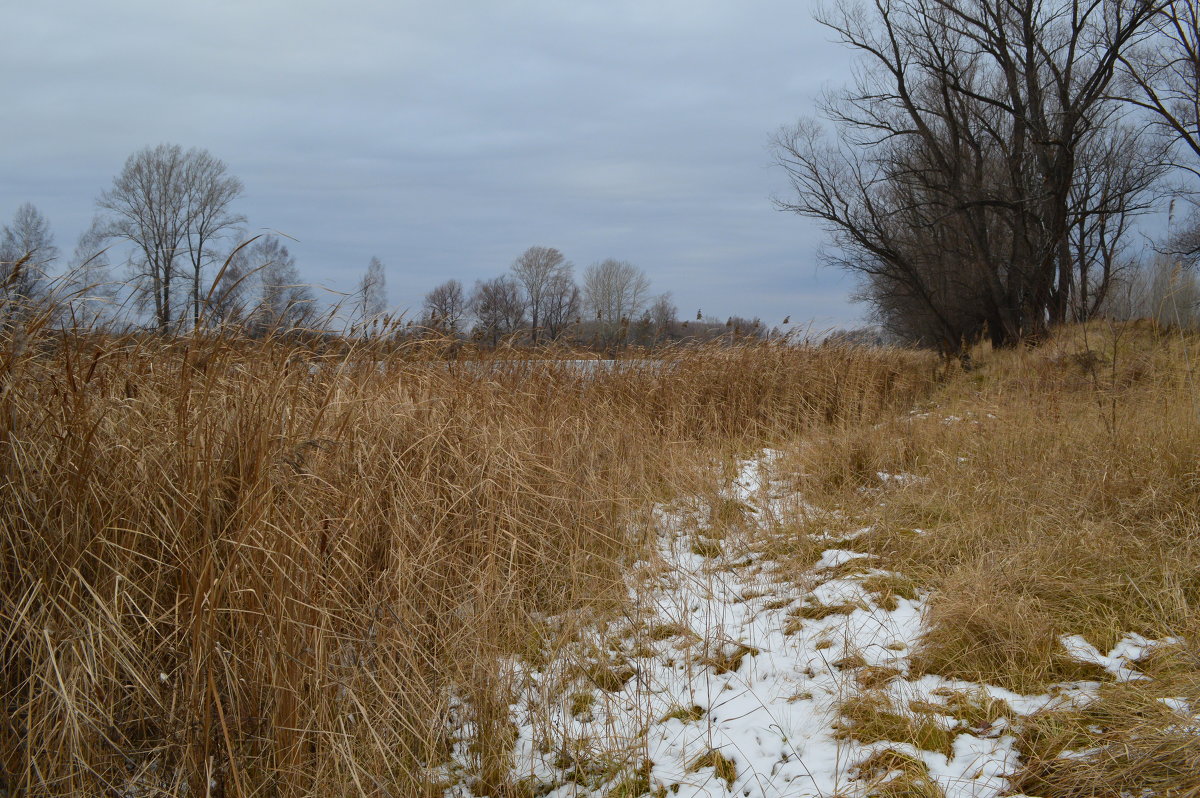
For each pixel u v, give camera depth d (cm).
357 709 312
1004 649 364
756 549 559
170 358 375
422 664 350
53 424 305
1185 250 2445
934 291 2917
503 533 419
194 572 282
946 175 2634
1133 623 384
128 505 311
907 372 1639
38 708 267
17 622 265
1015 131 2466
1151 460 570
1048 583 425
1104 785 262
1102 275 2825
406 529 382
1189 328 1277
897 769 290
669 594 486
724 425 947
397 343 551
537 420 630
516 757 327
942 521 555
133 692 285
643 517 576
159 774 272
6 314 309
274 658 278
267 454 303
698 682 384
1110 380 1018
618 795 298
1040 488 574
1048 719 308
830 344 1370
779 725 334
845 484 684
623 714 355
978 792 273
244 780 262
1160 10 2112
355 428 396
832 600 453
